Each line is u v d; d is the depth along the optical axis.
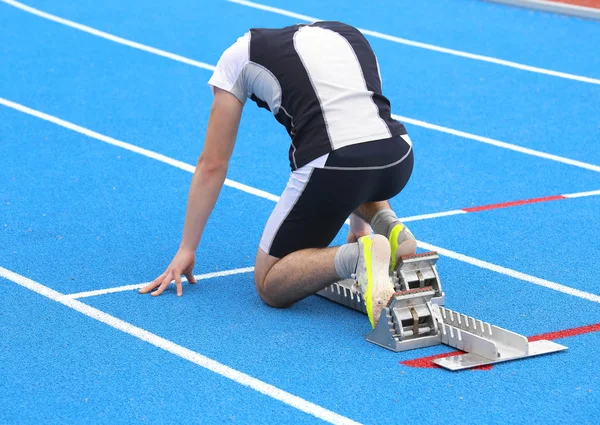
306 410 4.97
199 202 6.23
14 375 5.31
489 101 12.23
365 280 5.57
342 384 5.25
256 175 9.37
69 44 14.65
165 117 11.30
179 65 13.66
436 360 5.51
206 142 6.11
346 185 5.65
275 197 8.76
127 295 6.48
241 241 7.62
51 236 7.60
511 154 10.19
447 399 5.09
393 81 13.09
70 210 8.24
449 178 9.36
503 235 7.81
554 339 5.89
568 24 16.80
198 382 5.26
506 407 5.02
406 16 17.08
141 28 15.72
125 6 17.27
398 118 11.45
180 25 15.98
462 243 7.62
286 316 6.20
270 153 10.10
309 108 5.71
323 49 5.87
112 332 5.89
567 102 12.25
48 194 8.65
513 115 11.65
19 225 7.83
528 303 6.45
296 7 17.52
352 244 5.64
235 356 5.58
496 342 5.71
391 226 6.07
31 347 5.66
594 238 7.75
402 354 5.64
